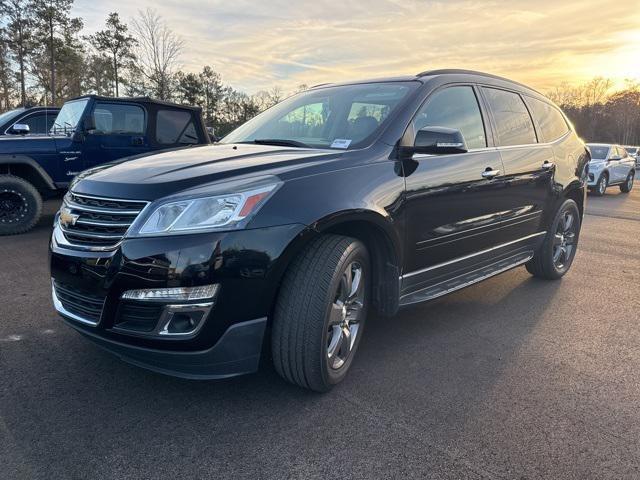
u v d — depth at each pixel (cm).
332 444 233
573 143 523
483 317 409
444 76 371
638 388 296
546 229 484
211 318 230
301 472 213
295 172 261
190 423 247
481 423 254
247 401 268
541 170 449
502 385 294
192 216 231
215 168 262
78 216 259
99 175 276
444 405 270
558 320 407
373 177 288
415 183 311
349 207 265
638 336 377
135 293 232
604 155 1720
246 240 233
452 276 366
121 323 238
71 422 245
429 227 327
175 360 236
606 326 396
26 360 308
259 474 212
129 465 215
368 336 363
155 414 254
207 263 226
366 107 345
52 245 273
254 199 239
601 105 8388
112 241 244
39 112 830
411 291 328
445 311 422
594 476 216
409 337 363
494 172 381
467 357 332
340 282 270
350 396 277
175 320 230
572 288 500
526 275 545
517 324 396
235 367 244
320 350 258
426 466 219
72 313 261
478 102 395
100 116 750
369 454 226
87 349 325
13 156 693
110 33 4353
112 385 281
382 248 304
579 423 256
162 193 239
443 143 297
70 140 728
